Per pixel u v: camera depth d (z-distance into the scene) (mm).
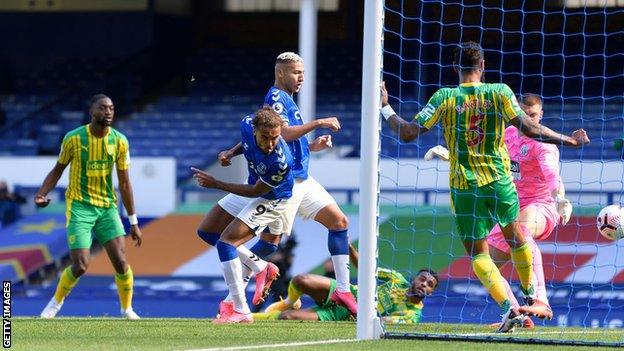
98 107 27969
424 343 18906
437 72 76250
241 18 84750
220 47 84250
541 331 22422
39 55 84125
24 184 61438
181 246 55812
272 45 84500
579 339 20109
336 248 26000
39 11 84188
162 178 59969
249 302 43344
